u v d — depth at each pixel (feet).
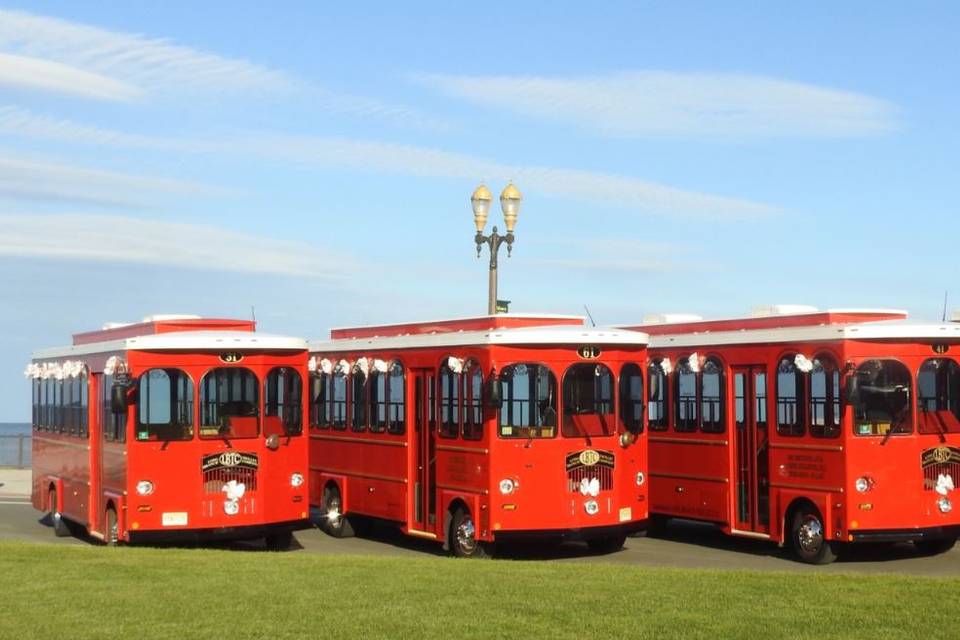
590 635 38.27
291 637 38.24
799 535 64.85
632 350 67.77
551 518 64.69
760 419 67.77
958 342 63.98
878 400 62.49
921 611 41.63
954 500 63.52
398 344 73.20
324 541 77.46
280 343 67.97
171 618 41.22
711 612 41.78
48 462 82.43
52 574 51.11
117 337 74.74
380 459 74.79
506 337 64.69
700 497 71.92
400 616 41.37
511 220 84.74
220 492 66.18
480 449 64.85
